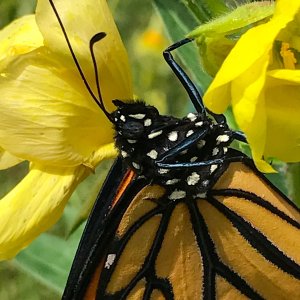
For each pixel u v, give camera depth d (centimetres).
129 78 9
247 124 7
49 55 9
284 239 8
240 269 8
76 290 8
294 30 8
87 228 8
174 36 10
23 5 16
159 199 8
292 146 8
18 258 12
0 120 9
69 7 9
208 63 8
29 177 9
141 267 8
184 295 9
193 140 8
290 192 10
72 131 9
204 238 8
